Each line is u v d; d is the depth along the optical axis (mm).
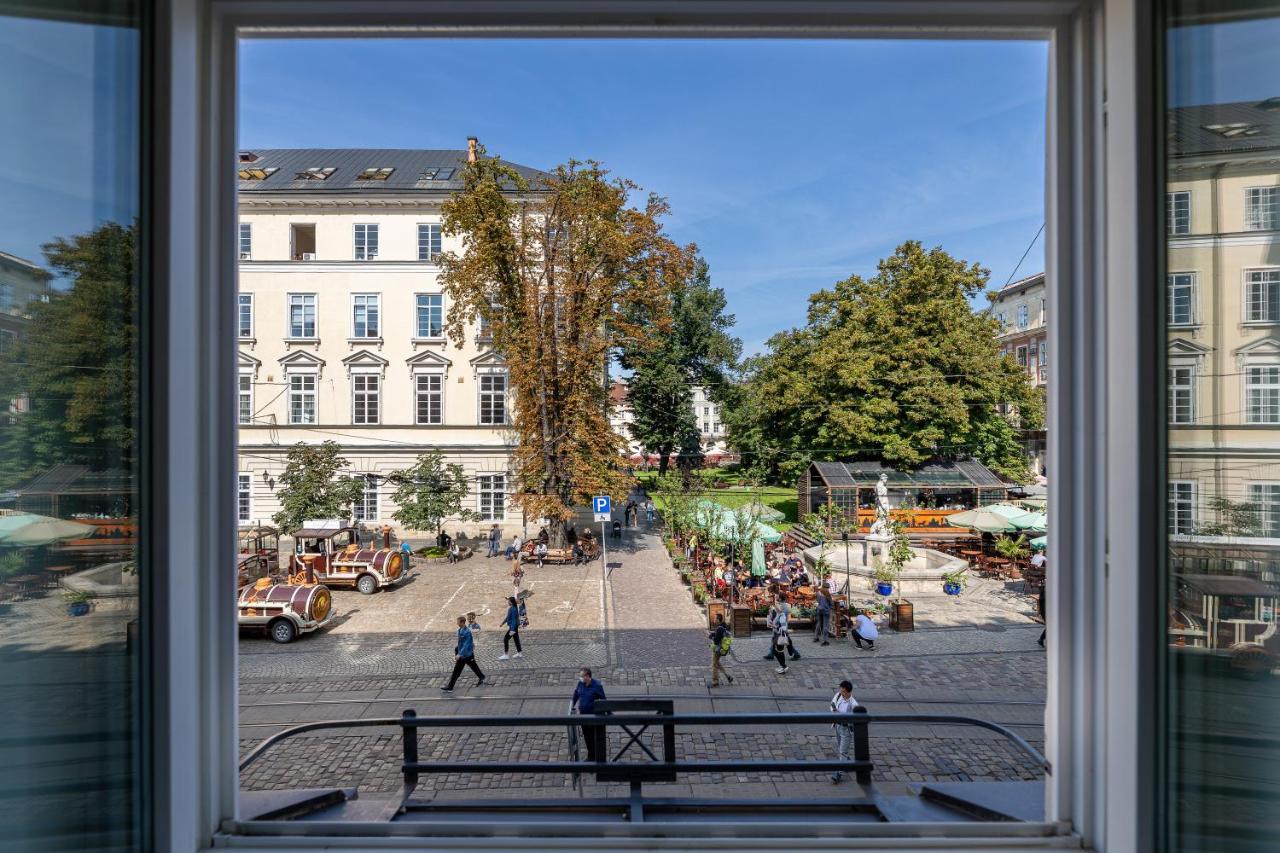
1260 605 1242
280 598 12250
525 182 18266
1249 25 1271
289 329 22594
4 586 1162
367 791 6176
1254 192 1280
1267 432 1269
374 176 24906
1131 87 1296
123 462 1271
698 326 34094
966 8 1454
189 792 1347
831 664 10336
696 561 17469
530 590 16312
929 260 24281
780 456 27109
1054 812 1494
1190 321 1286
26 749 1169
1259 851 1223
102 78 1255
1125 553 1310
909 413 23531
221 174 1462
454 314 18844
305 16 1468
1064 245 1478
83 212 1236
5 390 1164
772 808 1887
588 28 1495
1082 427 1448
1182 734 1262
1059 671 1481
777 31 1509
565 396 18688
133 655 1273
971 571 17156
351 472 22562
